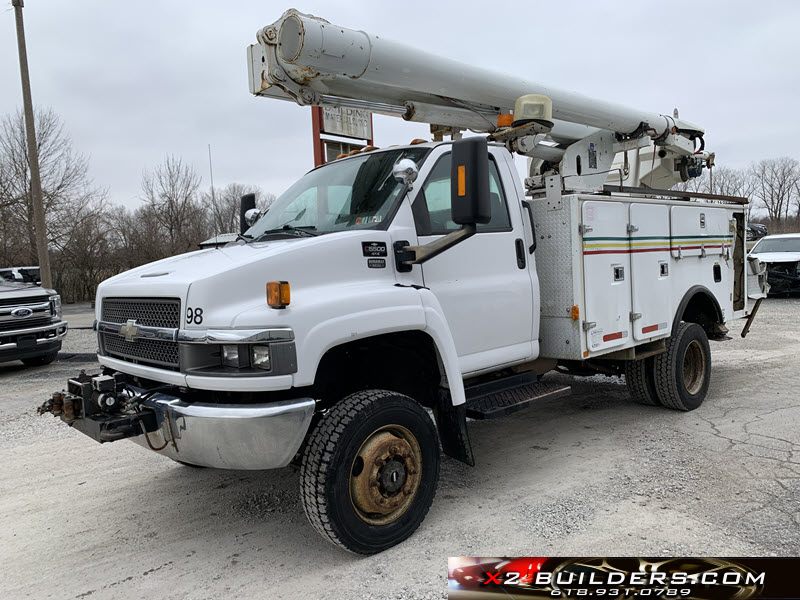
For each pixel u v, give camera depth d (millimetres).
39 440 5793
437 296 3846
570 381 7441
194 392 3295
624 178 7227
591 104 5758
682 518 3580
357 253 3506
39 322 9531
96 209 29156
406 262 3672
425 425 3557
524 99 4879
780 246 15820
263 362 3000
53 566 3410
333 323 3154
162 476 4742
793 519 3510
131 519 3986
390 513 3418
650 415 5785
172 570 3314
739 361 8164
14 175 27109
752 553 3184
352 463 3215
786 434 4996
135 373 3555
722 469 4297
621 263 4941
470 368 4066
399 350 3957
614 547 3299
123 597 3068
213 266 3301
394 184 3896
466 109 5137
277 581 3145
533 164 6633
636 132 6418
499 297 4234
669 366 5625
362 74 4113
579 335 4527
